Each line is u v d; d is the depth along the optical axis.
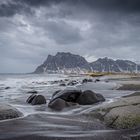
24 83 47.03
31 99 16.33
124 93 21.38
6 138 6.94
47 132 7.67
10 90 28.95
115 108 10.17
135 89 25.47
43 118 10.28
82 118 10.27
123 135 7.30
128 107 9.97
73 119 10.05
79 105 14.18
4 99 18.75
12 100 18.02
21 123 9.12
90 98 14.88
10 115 10.08
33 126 8.61
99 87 29.69
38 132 7.65
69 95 15.38
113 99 16.80
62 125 8.84
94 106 13.14
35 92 24.81
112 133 7.58
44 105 14.76
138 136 7.18
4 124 8.88
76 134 7.41
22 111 12.20
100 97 15.96
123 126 8.38
